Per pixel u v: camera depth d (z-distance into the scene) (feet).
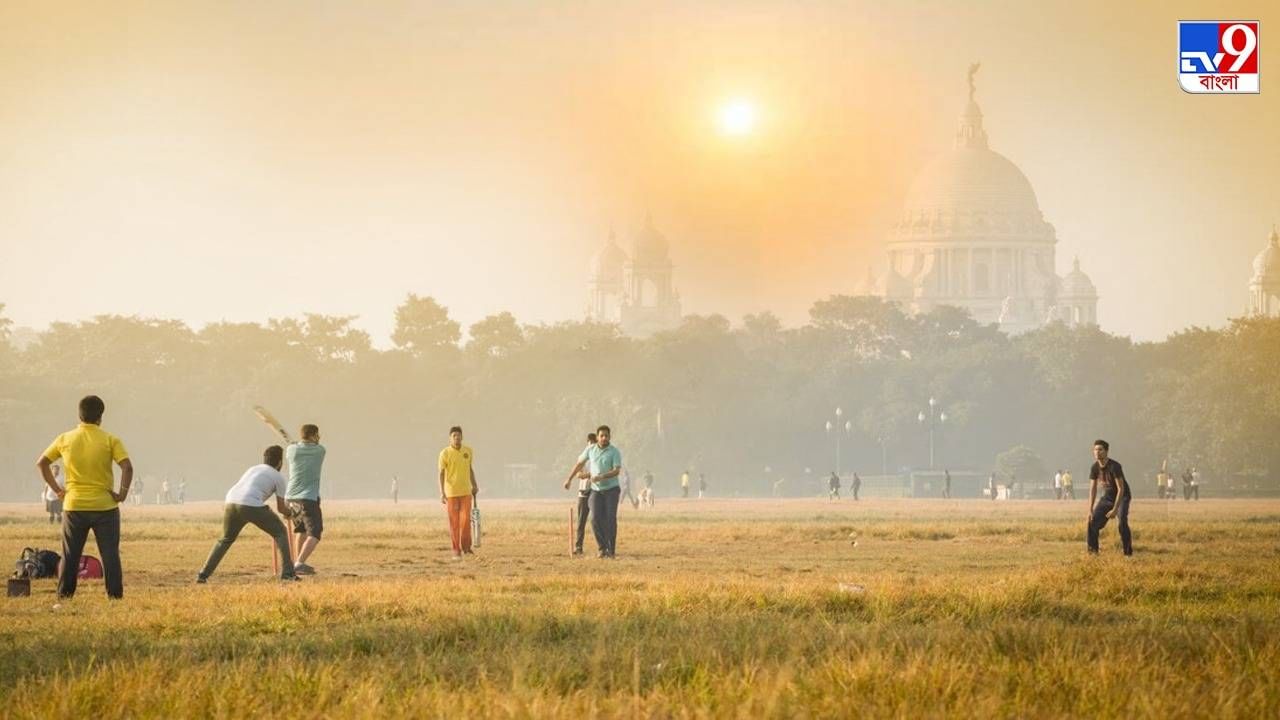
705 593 96.58
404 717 55.57
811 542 201.87
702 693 57.98
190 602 98.43
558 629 79.92
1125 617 90.17
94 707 58.70
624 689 58.70
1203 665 65.62
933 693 57.21
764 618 85.40
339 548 187.11
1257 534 223.71
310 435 140.77
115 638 78.48
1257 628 75.46
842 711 54.85
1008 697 58.08
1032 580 110.73
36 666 68.74
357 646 74.79
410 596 98.99
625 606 90.48
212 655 72.28
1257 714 55.36
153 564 153.28
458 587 108.88
